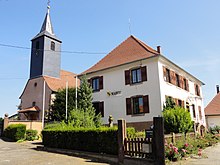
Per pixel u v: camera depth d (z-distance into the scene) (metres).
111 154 11.15
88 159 11.46
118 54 26.34
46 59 35.62
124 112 22.50
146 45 26.70
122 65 23.22
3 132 24.45
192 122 15.23
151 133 10.35
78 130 13.33
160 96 20.27
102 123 22.75
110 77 24.44
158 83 20.61
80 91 23.28
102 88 24.88
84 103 22.53
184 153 11.11
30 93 36.03
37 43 36.88
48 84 33.75
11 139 21.92
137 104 21.97
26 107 36.03
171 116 14.48
